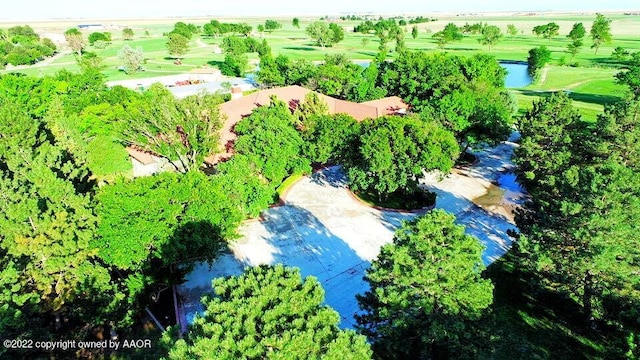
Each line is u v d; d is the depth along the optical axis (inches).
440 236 886.4
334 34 7800.2
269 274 764.0
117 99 2378.2
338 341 661.9
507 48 7298.2
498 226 1664.6
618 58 5255.9
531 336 1117.7
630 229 989.2
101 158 1950.1
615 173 1083.3
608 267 993.5
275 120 1834.4
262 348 631.8
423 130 1678.2
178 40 6373.0
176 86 4040.4
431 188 1985.7
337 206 1795.0
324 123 1878.7
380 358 1039.6
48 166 1493.6
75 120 2065.7
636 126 1563.7
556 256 1078.4
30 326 975.0
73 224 1065.5
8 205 1115.9
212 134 1934.1
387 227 1638.8
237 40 6200.8
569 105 1777.8
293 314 709.9
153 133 1854.1
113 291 1142.3
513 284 1327.5
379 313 876.0
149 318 1190.3
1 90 2443.4
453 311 847.1
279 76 3671.3
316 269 1393.9
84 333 1117.1
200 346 615.2
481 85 2406.5
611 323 1030.4
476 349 853.8
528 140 1717.5
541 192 1290.6
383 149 1598.2
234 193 1483.8
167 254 1116.5
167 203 1154.7
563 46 7490.2
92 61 4790.8
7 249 1075.9
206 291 1289.4
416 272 843.4
